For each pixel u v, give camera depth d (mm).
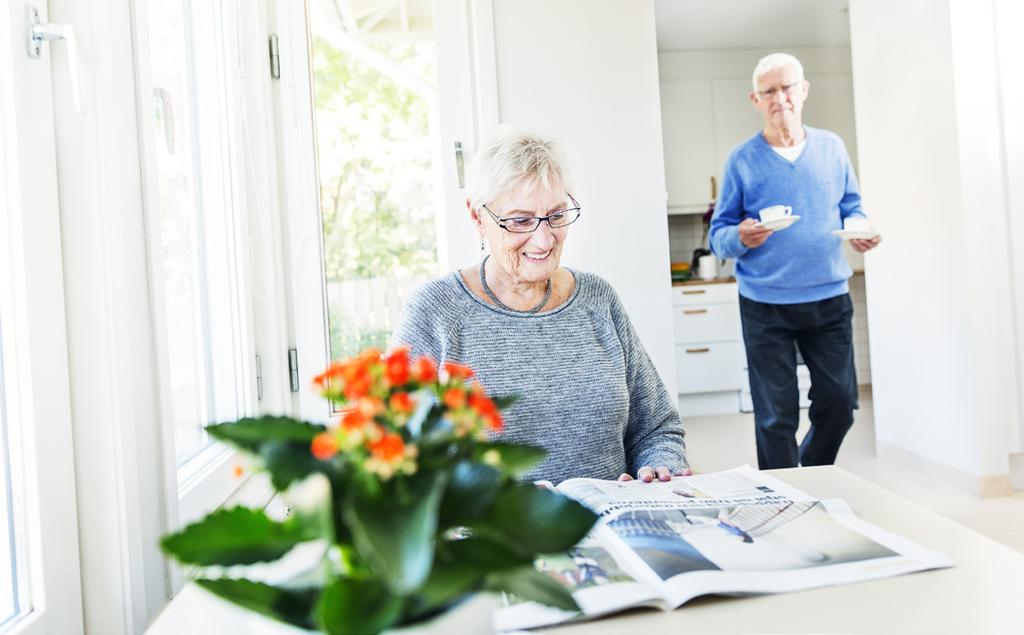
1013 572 747
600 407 1344
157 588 1199
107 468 1066
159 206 1284
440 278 1419
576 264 2521
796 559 791
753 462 3645
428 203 2494
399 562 386
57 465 996
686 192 5445
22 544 942
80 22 1056
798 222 2676
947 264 2951
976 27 2801
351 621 417
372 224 2467
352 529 441
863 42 3439
